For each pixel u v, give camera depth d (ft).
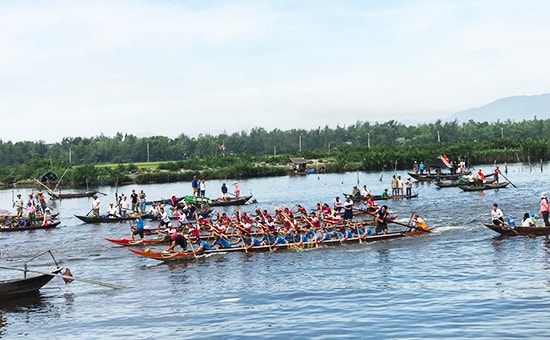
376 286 98.12
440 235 141.69
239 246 134.21
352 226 140.05
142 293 100.78
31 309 93.61
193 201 227.20
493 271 104.12
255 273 111.24
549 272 101.09
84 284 108.68
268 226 134.31
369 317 82.28
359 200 230.48
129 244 148.25
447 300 88.07
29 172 468.75
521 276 99.50
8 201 316.60
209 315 86.99
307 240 132.98
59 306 94.94
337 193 279.49
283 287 100.27
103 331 82.23
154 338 78.59
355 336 75.25
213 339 77.05
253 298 94.63
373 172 424.87
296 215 197.16
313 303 90.27
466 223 159.63
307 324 80.69
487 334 73.36
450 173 340.39
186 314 88.02
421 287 96.07
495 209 139.74
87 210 253.24
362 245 133.59
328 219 150.20
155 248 142.82
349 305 88.28
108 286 102.73
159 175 430.20
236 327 81.10
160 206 166.09
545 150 445.78
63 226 191.62
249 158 531.91
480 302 86.12
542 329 73.92
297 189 312.50
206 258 126.52
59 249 145.79
